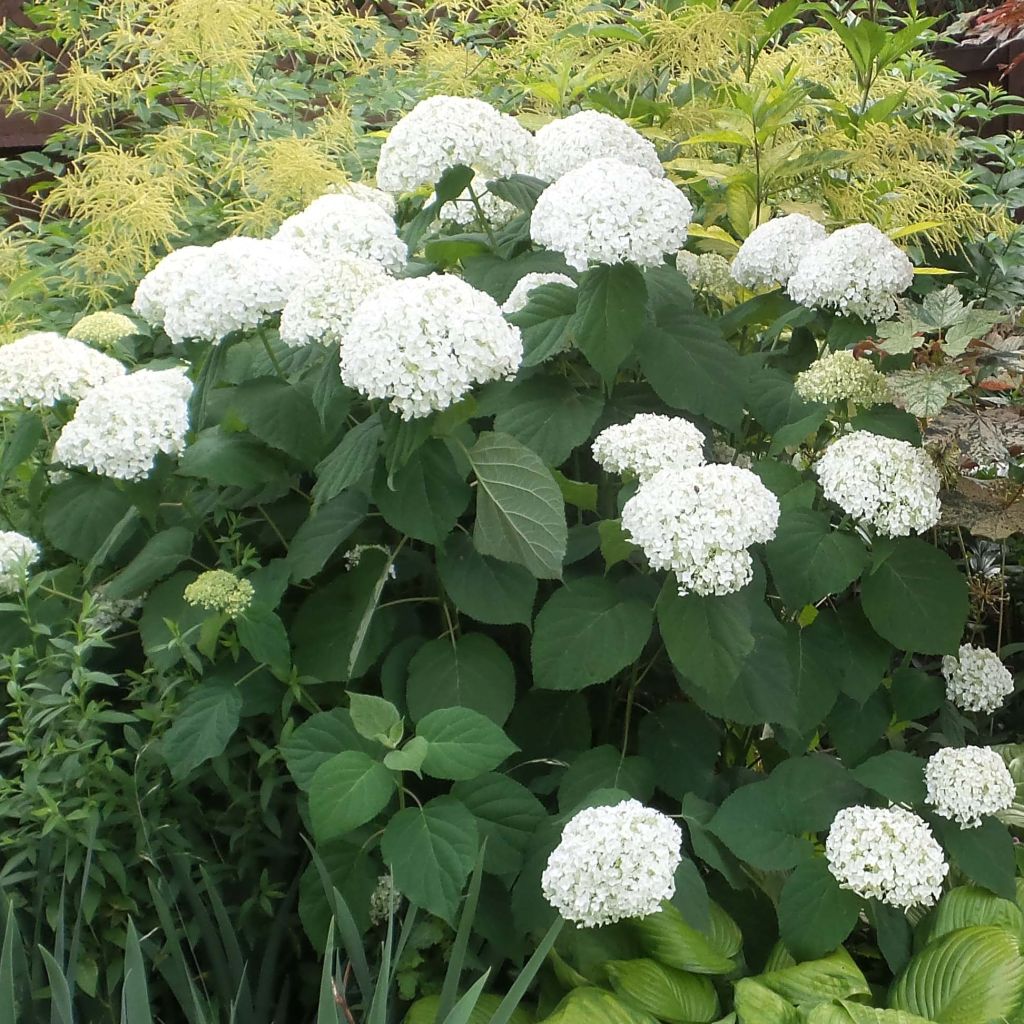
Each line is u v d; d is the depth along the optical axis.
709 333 1.98
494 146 1.98
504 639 2.07
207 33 3.13
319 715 1.74
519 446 1.71
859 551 1.84
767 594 2.05
